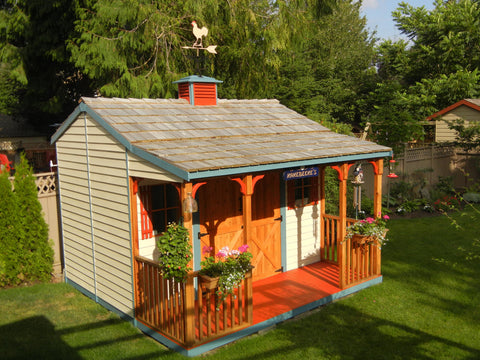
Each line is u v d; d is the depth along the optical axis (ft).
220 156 21.86
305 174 26.61
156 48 47.50
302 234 32.76
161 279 22.80
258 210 29.60
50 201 33.78
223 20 54.19
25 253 31.40
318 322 24.35
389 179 53.88
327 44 104.47
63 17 52.49
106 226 26.05
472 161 66.39
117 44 46.44
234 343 22.03
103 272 27.02
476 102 65.41
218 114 29.68
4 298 28.78
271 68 58.44
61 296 29.22
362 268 29.58
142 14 43.88
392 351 21.11
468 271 32.14
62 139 29.99
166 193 25.99
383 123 54.34
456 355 20.68
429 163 63.26
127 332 23.75
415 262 34.45
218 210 27.40
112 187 24.99
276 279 30.07
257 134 27.99
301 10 55.77
